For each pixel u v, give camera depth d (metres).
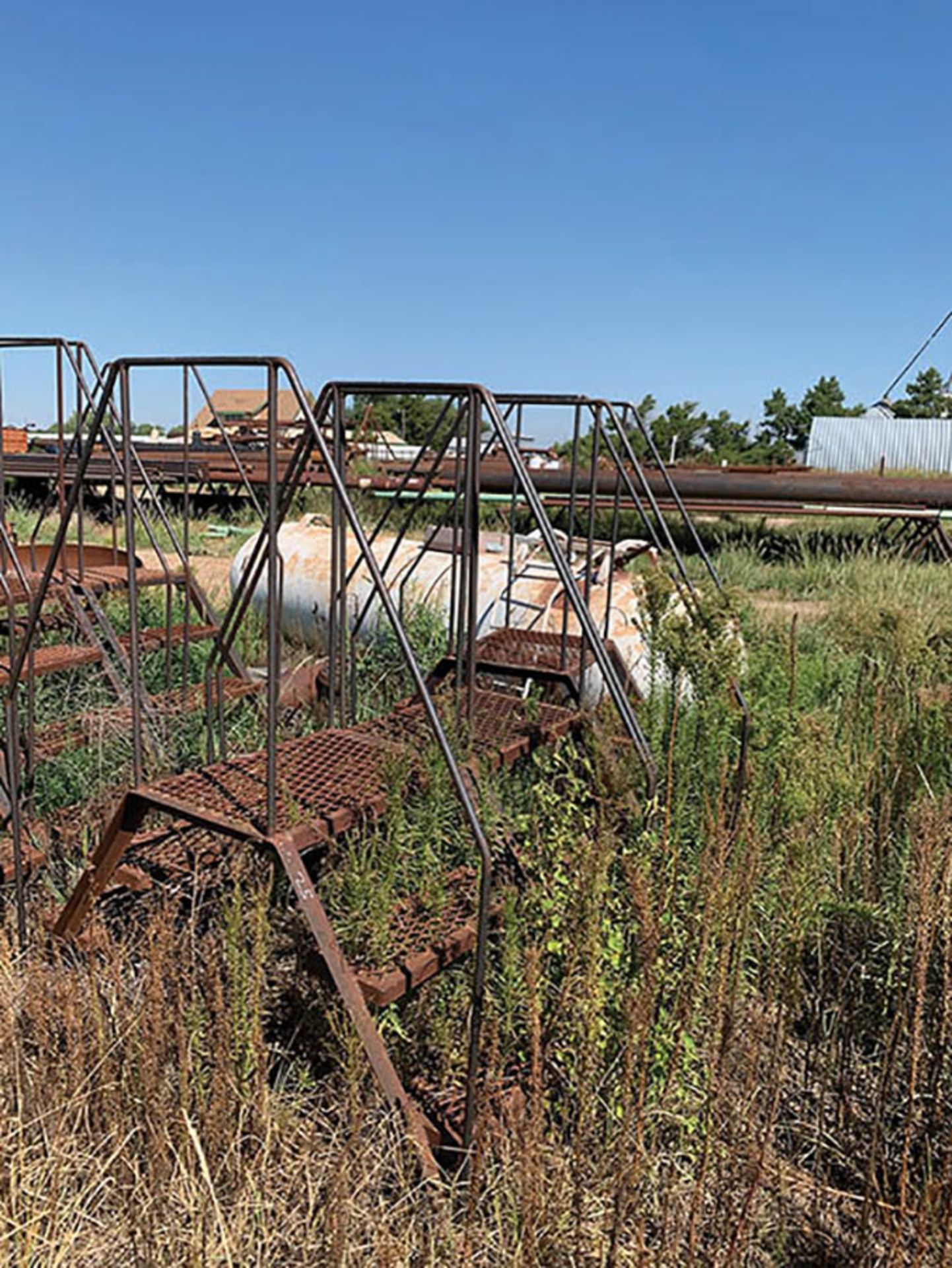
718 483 14.62
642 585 4.53
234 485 17.91
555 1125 2.48
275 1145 2.41
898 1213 2.22
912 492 14.00
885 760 4.18
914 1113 2.48
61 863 3.87
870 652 6.68
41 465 16.70
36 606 3.31
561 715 3.79
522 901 2.79
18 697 4.96
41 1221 2.19
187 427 5.49
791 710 3.86
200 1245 2.09
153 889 3.36
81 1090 2.47
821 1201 2.50
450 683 4.23
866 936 3.20
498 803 3.29
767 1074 2.78
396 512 14.92
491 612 6.32
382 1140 2.44
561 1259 2.19
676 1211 2.29
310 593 7.44
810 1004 3.21
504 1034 2.61
